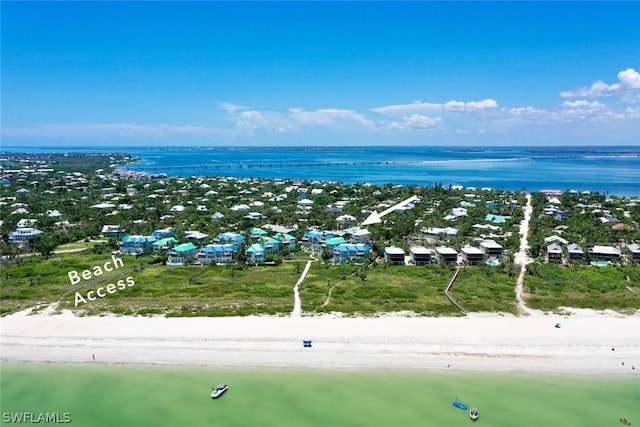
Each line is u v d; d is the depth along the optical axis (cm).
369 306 10056
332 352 8175
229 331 8888
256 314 9644
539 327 9081
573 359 8012
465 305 10119
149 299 10475
